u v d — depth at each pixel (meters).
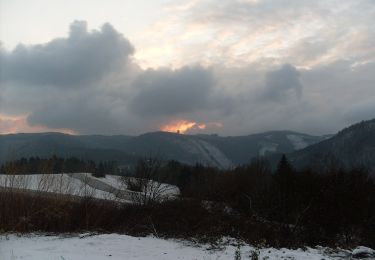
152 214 14.66
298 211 13.60
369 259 9.61
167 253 10.14
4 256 8.87
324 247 11.42
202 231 12.74
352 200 13.48
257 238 12.00
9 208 13.23
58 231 13.42
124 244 11.04
